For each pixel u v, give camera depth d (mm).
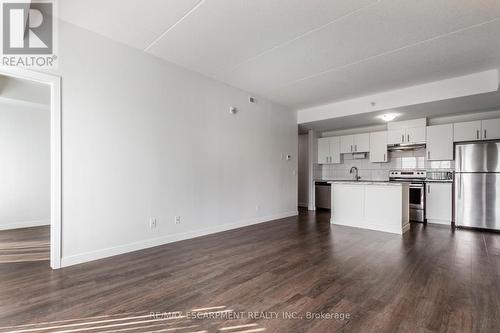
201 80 4004
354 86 4414
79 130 2742
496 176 4285
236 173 4590
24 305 1890
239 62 3562
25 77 2434
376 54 3260
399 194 4188
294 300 1986
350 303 1939
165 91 3527
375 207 4441
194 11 2443
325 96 5012
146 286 2223
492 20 2500
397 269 2607
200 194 3975
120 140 3066
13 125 4703
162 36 2920
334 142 6723
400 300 1978
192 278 2393
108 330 1605
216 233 4156
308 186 7070
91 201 2828
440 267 2652
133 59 3189
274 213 5438
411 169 5762
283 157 5707
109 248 2971
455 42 2924
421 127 5324
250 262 2822
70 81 2686
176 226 3648
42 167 5012
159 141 3453
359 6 2334
